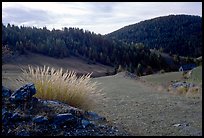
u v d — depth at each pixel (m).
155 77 49.38
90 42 150.00
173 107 9.57
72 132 5.60
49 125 5.68
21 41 127.75
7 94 6.65
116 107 9.80
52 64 122.00
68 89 7.68
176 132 6.32
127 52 134.12
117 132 5.99
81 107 7.75
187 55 165.38
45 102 6.72
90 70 121.88
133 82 27.23
